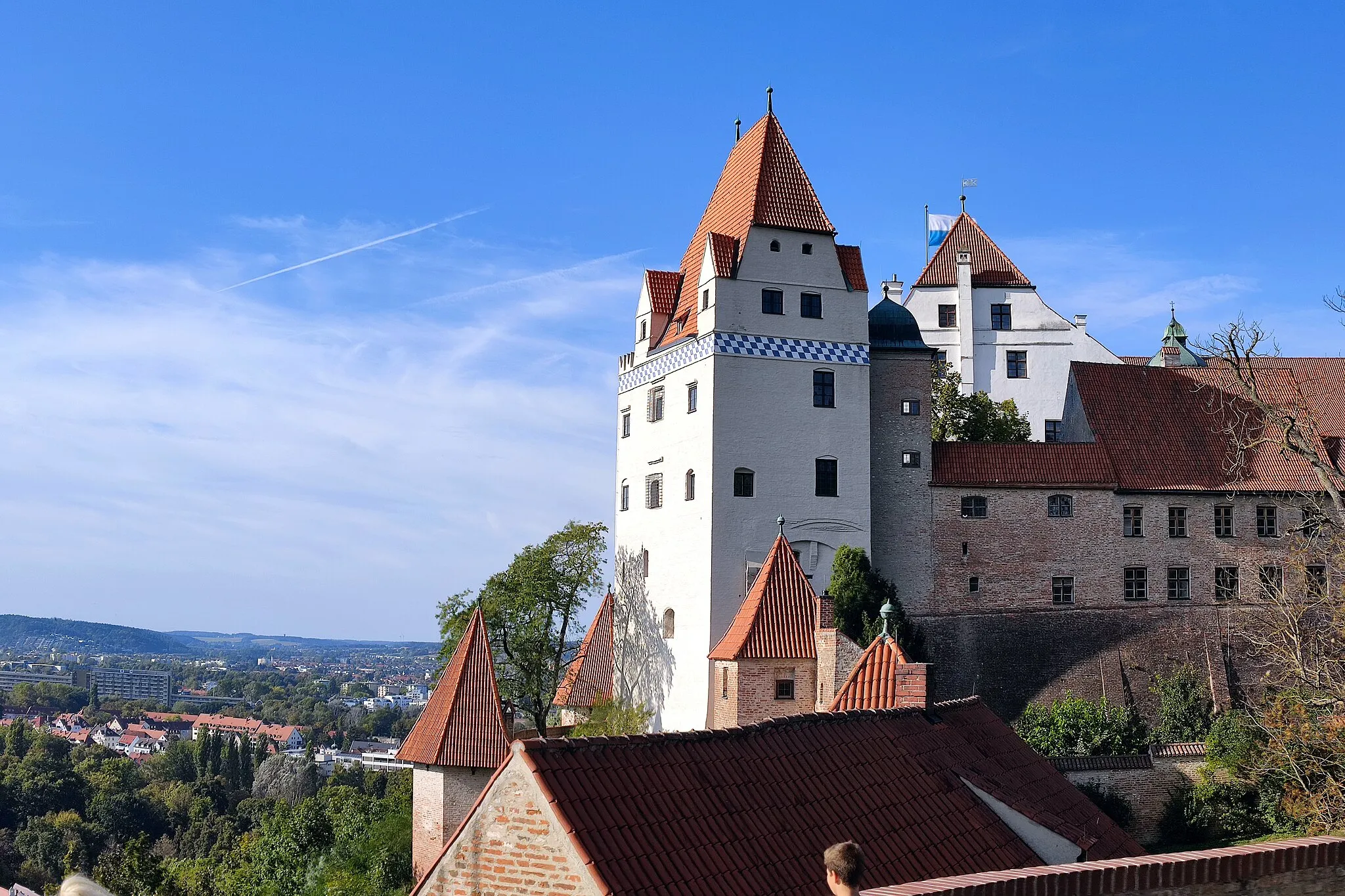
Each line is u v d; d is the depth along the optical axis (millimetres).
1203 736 73875
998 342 108125
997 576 77812
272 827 83375
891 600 73500
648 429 82000
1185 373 86312
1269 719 59312
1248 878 20000
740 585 73375
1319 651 70562
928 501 78062
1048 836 28562
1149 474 79625
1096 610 77938
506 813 21422
